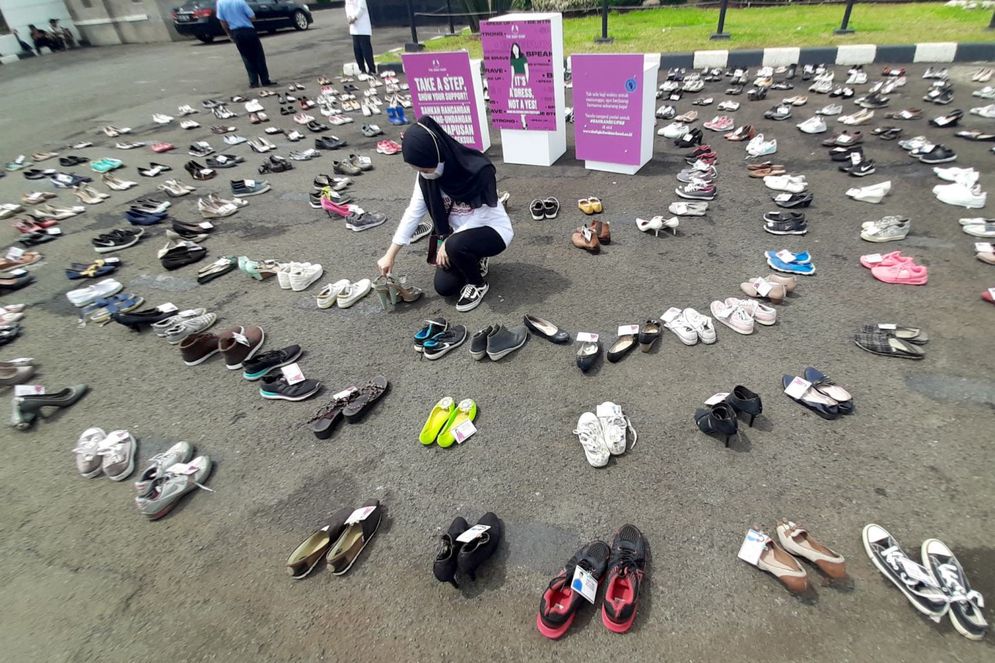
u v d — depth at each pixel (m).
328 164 7.64
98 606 2.56
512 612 2.35
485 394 3.51
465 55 6.43
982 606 2.13
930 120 6.71
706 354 3.62
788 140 6.71
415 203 4.04
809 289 4.11
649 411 3.24
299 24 19.70
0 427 3.71
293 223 6.09
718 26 10.63
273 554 2.71
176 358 4.23
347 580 2.55
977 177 5.07
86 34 21.45
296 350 4.02
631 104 5.81
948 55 8.66
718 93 8.71
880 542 2.39
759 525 2.56
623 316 4.07
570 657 2.16
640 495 2.77
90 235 6.26
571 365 3.66
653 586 2.36
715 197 5.60
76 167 8.40
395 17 18.66
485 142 7.39
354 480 3.04
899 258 4.14
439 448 3.17
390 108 8.94
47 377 4.12
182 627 2.43
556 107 6.39
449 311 4.36
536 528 2.67
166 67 15.48
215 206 6.39
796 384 3.21
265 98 11.29
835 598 2.26
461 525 2.64
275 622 2.41
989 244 4.25
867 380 3.28
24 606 2.59
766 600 2.28
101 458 3.30
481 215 4.10
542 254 4.95
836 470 2.77
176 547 2.80
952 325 3.61
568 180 6.40
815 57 9.34
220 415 3.62
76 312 4.91
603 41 11.22
